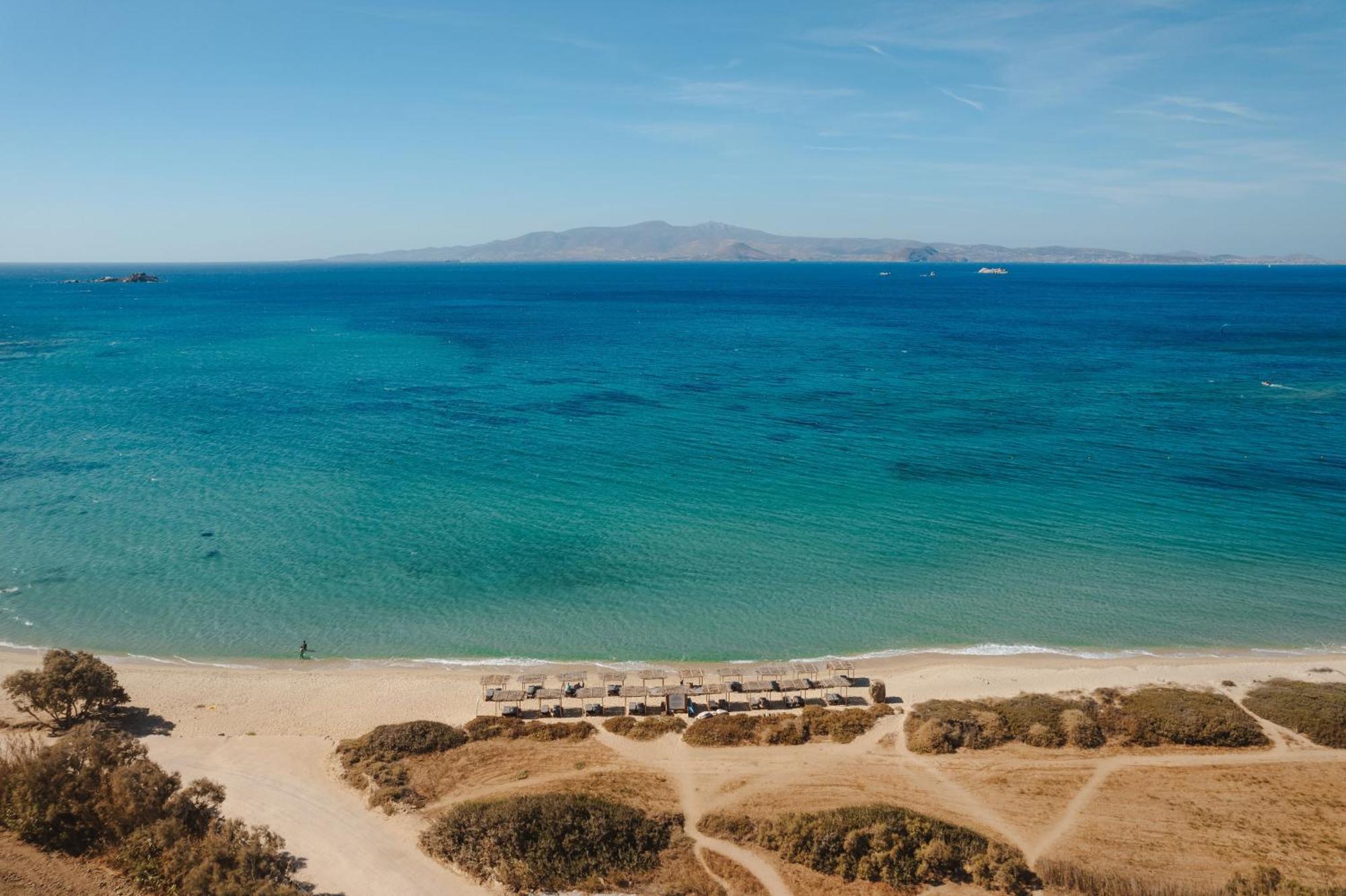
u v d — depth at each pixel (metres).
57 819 27.44
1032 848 28.53
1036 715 36.59
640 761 34.16
